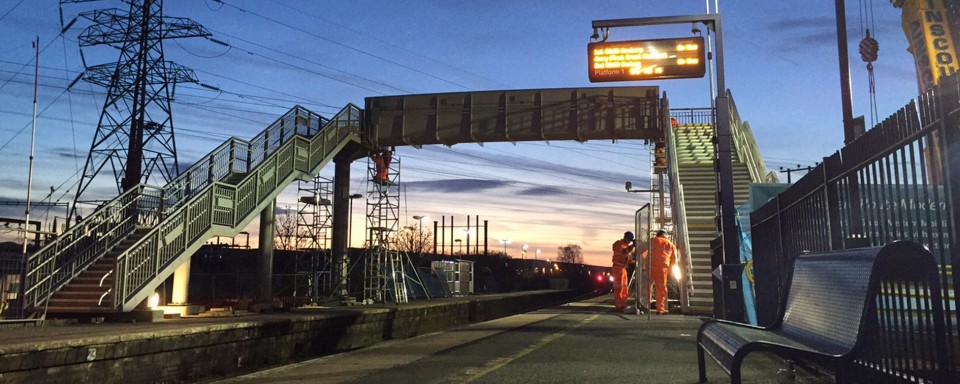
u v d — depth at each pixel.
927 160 4.67
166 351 9.04
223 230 16.97
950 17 20.20
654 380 6.82
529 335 11.89
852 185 5.57
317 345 13.67
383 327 17.33
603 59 14.33
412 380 7.30
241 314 15.08
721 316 13.24
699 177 27.42
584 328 13.24
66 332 8.77
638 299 19.48
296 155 21.70
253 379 7.99
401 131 27.94
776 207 8.34
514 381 7.00
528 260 80.75
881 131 4.83
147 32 40.09
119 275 13.12
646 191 29.98
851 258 4.57
